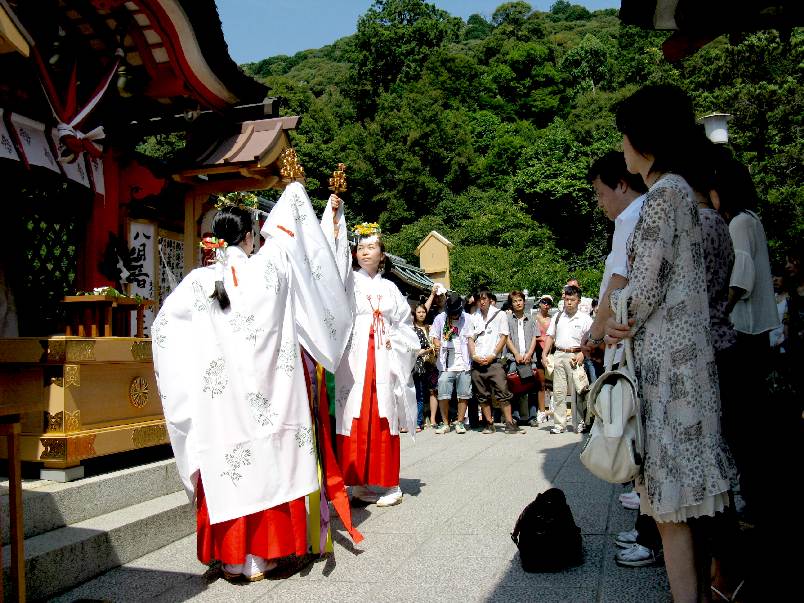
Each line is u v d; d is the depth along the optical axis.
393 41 59.34
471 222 39.28
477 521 4.42
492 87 59.03
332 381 5.07
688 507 2.22
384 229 41.31
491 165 47.06
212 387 3.52
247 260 3.74
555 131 45.72
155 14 5.57
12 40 2.60
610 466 2.30
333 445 5.08
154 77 6.08
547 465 6.37
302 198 4.13
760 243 3.59
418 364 9.97
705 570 2.40
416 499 5.21
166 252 7.90
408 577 3.42
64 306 4.54
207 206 7.16
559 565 3.36
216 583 3.48
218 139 6.61
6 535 3.35
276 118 6.65
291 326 3.76
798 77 23.73
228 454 3.46
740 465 2.97
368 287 5.22
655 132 2.48
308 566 3.71
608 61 59.97
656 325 2.33
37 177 5.69
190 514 4.37
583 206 41.84
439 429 9.48
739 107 22.98
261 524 3.47
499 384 9.03
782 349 5.96
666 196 2.36
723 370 2.81
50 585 3.22
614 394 2.34
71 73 5.60
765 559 2.60
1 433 2.57
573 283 8.66
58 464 3.96
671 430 2.26
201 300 3.62
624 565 3.38
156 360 3.64
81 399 4.11
